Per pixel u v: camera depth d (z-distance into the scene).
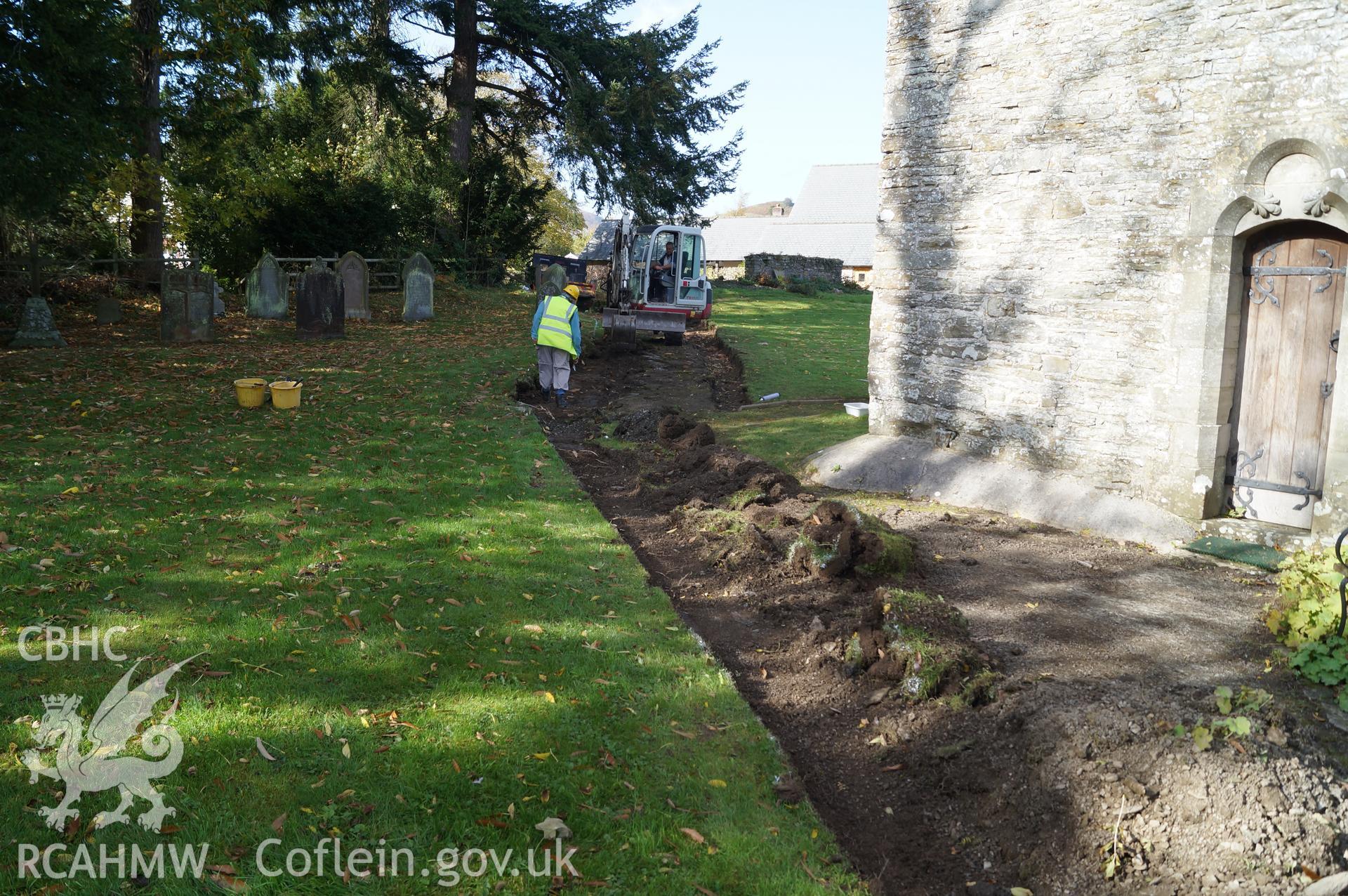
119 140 15.55
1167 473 7.56
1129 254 7.72
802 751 4.50
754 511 7.84
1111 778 3.74
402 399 12.40
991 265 8.83
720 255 63.81
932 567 6.80
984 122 8.75
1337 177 6.39
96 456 8.60
